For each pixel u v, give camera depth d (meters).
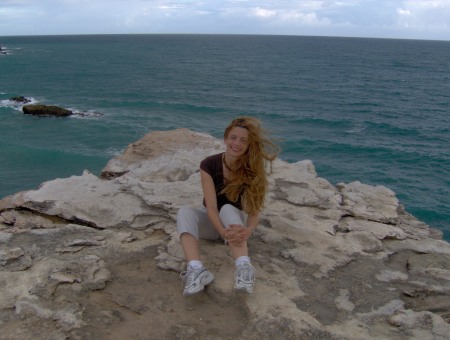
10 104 46.28
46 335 3.37
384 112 47.22
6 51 149.00
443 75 90.38
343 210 5.91
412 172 27.50
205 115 44.91
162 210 5.48
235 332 3.58
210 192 4.23
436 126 40.53
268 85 68.38
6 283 3.91
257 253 4.71
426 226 6.11
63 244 4.69
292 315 3.70
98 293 4.00
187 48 183.62
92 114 42.25
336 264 4.61
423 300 4.25
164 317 3.73
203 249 4.62
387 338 3.54
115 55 135.25
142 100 52.12
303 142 34.12
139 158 7.49
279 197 6.13
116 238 4.91
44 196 5.52
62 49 167.50
